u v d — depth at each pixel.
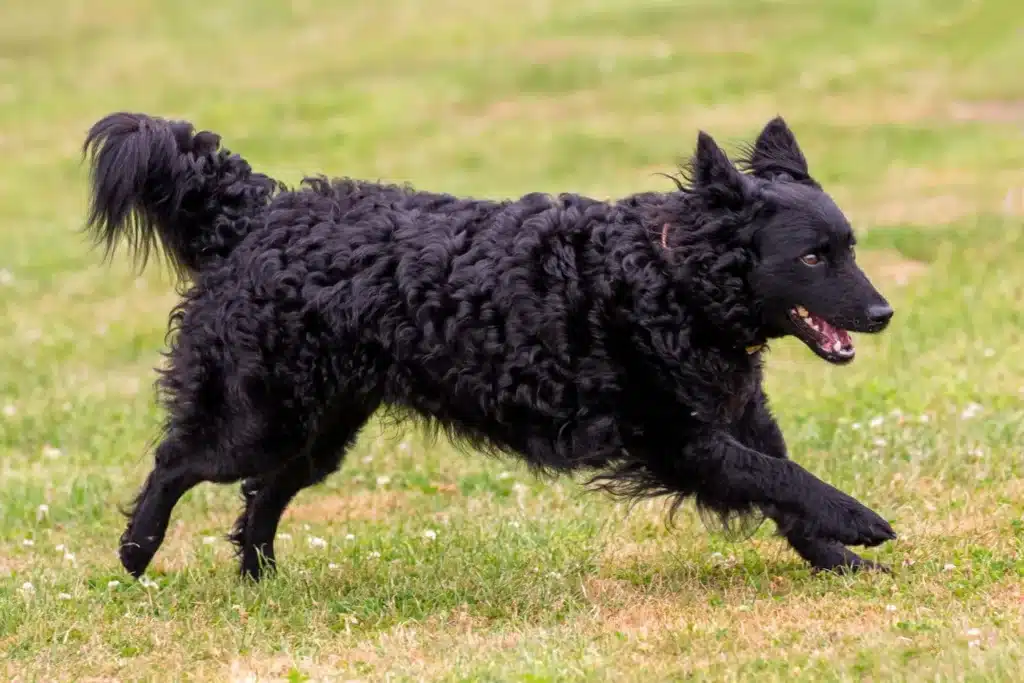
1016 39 43.16
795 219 10.24
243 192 11.52
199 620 10.73
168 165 11.53
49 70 50.50
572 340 10.43
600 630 9.97
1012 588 10.01
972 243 24.72
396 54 49.09
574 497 13.22
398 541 12.49
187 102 44.88
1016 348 17.81
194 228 11.62
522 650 9.48
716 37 47.03
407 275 10.61
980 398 15.48
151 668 9.73
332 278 10.80
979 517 11.80
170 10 58.91
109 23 57.44
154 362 21.02
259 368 10.93
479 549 12.02
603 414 10.52
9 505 14.12
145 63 50.72
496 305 10.48
